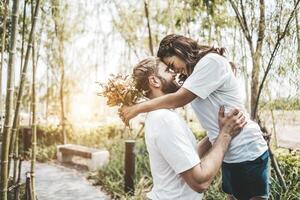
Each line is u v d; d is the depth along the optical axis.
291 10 3.41
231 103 1.79
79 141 8.87
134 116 1.62
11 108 2.54
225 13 4.14
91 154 6.43
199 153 1.82
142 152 5.89
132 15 7.51
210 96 1.81
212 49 1.83
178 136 1.47
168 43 1.83
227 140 1.57
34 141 3.49
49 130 8.67
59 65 8.52
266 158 1.92
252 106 3.68
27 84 7.54
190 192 1.53
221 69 1.73
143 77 1.66
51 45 7.84
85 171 6.48
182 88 1.65
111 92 1.67
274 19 3.46
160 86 1.67
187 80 1.68
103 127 9.12
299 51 3.41
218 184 4.00
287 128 5.02
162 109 1.57
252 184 1.90
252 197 1.93
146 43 7.52
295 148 4.25
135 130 7.75
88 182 5.62
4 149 2.54
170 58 1.83
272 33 3.48
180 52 1.80
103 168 5.92
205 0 4.14
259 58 3.59
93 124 9.49
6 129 2.53
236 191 1.99
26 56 2.93
